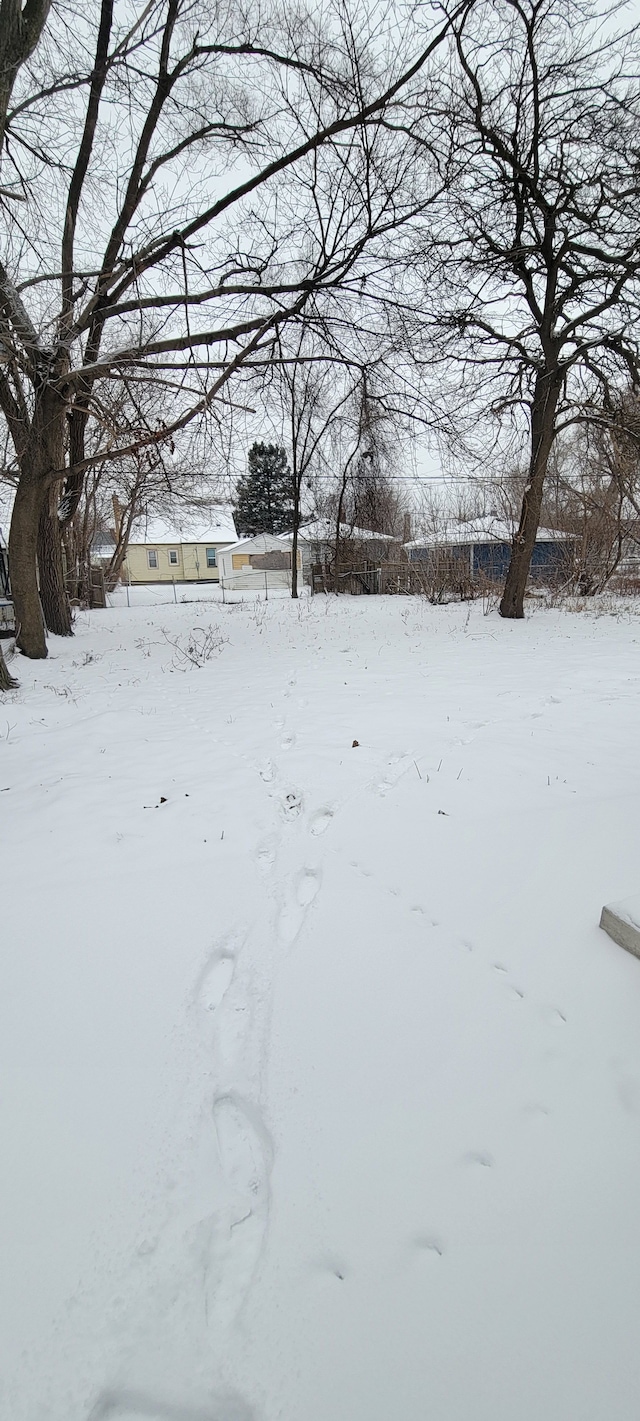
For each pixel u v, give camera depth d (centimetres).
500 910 244
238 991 210
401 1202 139
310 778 401
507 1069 172
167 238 809
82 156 853
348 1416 104
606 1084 165
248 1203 142
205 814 355
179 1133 159
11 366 755
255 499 4069
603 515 1695
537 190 949
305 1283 125
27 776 435
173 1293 124
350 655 938
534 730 488
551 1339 113
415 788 373
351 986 209
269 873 287
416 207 852
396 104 772
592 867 267
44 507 1121
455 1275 124
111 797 387
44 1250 132
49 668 870
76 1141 156
